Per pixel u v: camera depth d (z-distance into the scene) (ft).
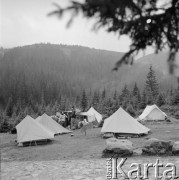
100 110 152.25
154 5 7.76
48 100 377.91
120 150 35.68
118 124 59.36
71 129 80.79
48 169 28.60
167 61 7.77
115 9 6.82
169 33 8.67
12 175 26.50
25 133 52.90
